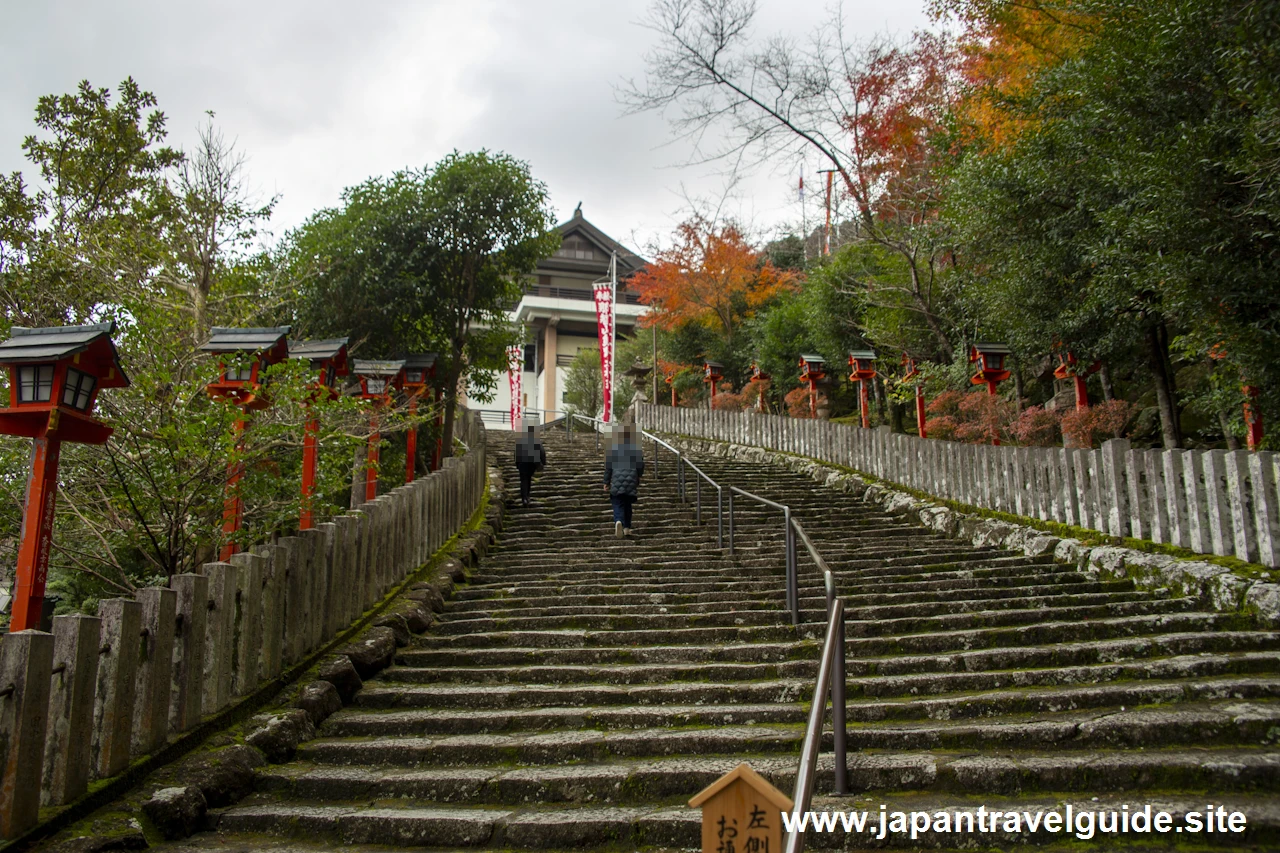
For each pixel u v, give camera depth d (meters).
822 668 3.50
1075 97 9.12
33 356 4.21
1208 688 4.57
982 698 4.68
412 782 4.20
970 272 12.28
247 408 6.61
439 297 13.32
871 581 7.49
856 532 9.68
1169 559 6.60
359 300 12.29
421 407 11.75
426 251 12.95
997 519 8.84
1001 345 12.49
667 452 15.38
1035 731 4.26
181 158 9.83
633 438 10.09
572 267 38.22
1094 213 8.91
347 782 4.24
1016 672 5.08
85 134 10.63
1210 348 7.63
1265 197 6.32
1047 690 4.79
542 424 35.94
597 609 6.96
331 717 5.11
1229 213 6.73
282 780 4.29
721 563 8.45
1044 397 15.66
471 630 6.80
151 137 10.95
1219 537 6.39
